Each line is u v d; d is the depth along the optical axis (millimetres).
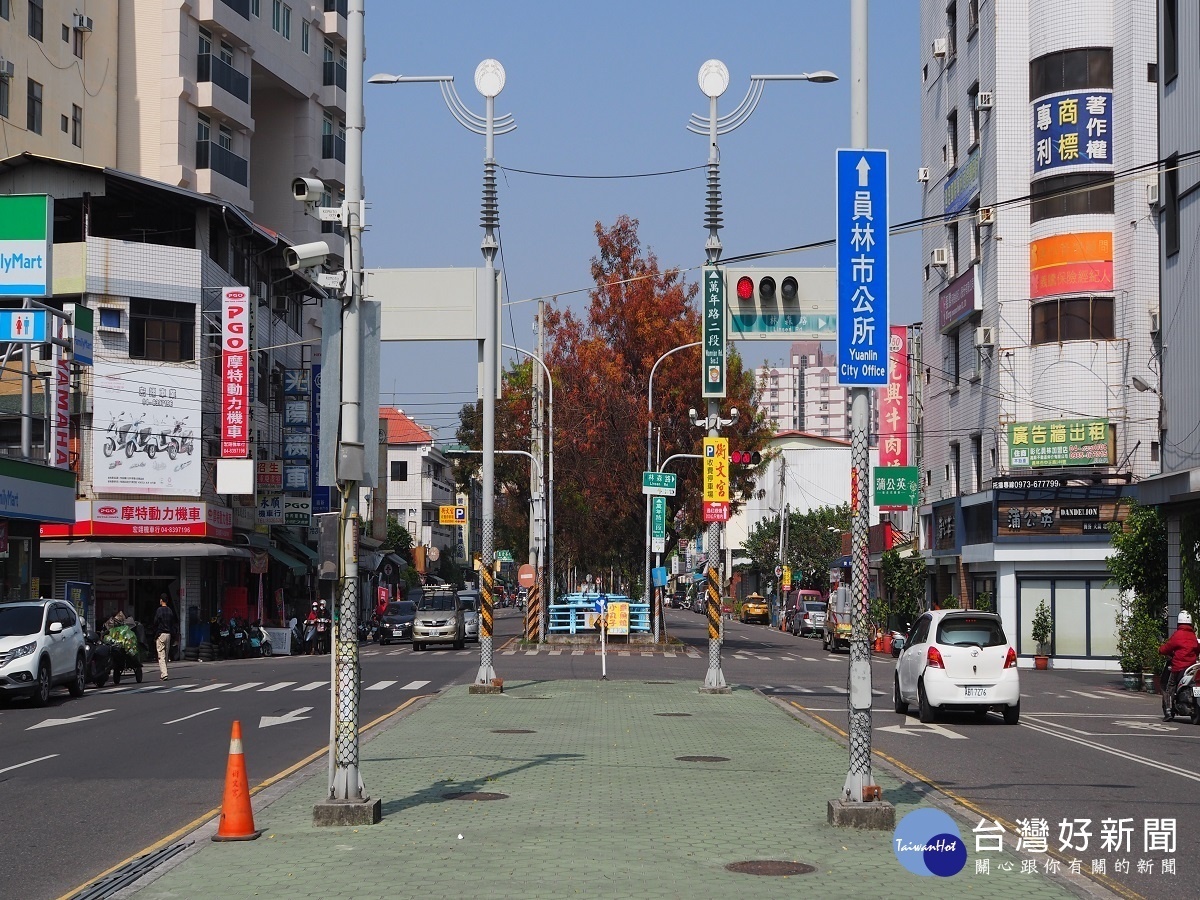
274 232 51938
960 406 47906
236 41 52312
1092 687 32719
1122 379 40969
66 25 45781
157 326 42938
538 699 24062
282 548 55312
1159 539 31297
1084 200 41500
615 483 48562
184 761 15773
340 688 11102
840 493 101875
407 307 20641
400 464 110438
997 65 43438
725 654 45844
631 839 10102
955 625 21594
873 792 10891
